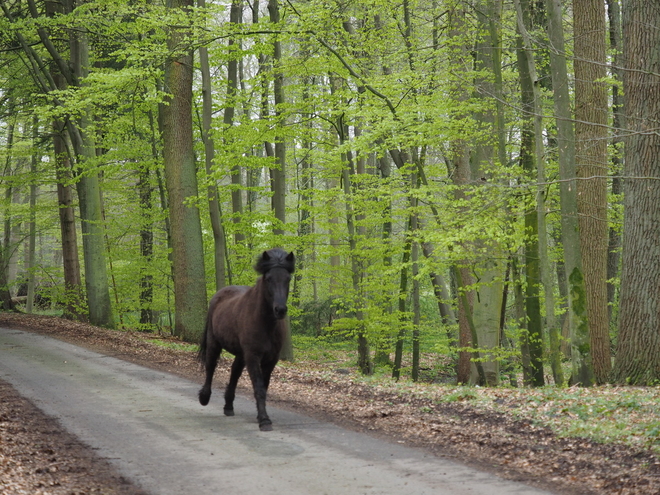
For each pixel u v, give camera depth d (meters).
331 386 11.54
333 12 13.95
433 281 17.91
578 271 11.80
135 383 11.69
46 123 24.47
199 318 19.05
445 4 15.69
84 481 5.83
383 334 17.27
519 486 5.64
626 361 11.61
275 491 5.54
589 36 13.62
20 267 39.69
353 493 5.46
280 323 7.98
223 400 10.13
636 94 11.18
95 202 20.95
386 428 8.11
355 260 16.47
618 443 6.86
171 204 19.05
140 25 15.72
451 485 5.68
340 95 15.57
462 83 14.13
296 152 21.83
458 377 16.77
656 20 10.98
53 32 21.27
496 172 12.30
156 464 6.39
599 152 13.69
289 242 17.27
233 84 20.78
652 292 11.30
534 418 8.25
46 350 16.06
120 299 25.09
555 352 12.12
